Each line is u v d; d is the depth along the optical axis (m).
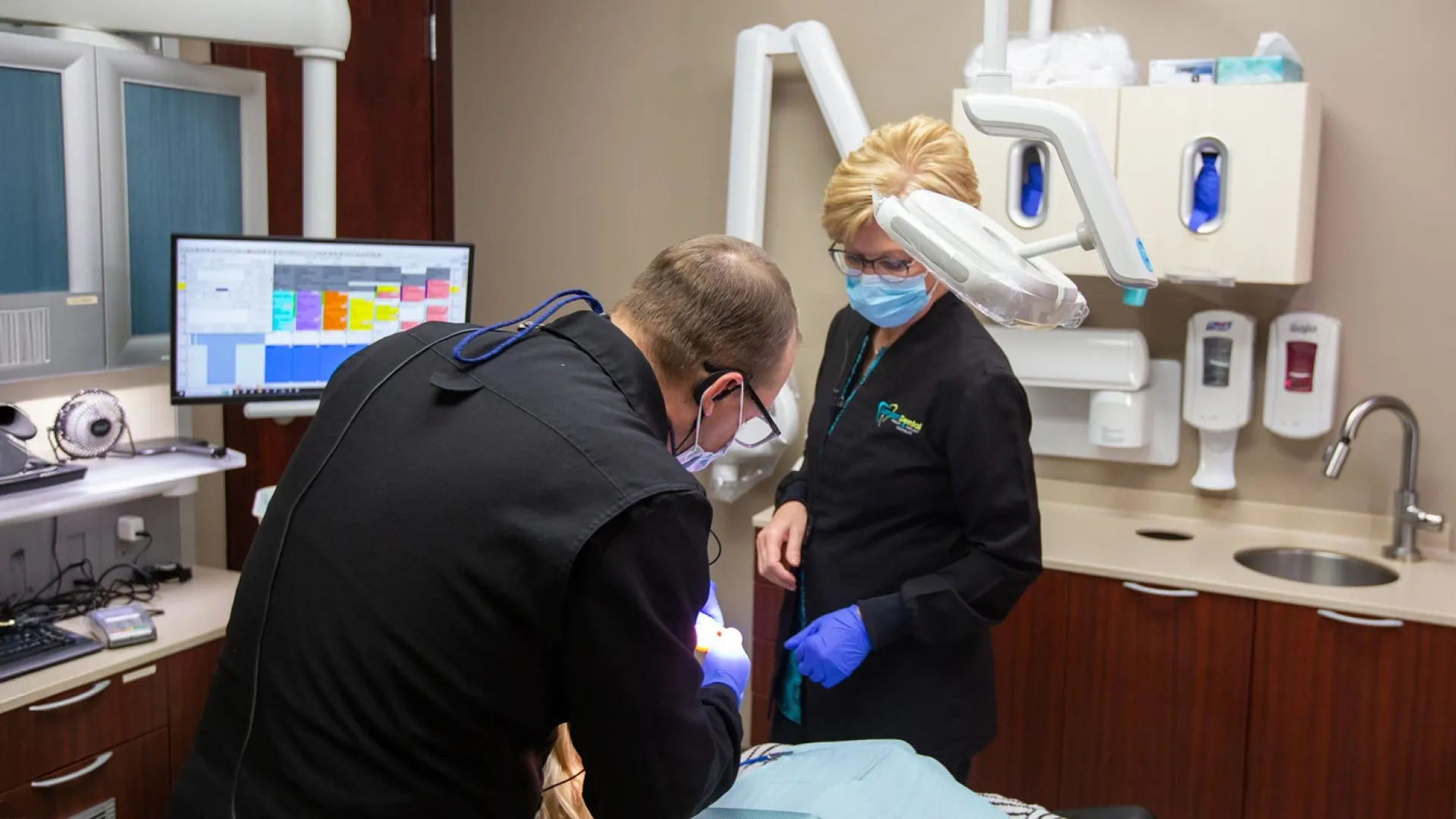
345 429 1.26
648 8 3.46
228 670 1.28
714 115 3.41
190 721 2.34
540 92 3.65
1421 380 2.74
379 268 2.56
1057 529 2.88
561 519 1.11
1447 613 2.30
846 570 2.04
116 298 2.44
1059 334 2.93
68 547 2.54
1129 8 2.90
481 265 3.81
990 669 2.09
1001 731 2.75
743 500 3.49
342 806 1.16
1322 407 2.77
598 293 3.66
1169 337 2.94
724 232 3.45
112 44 2.44
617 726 1.15
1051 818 1.62
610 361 1.25
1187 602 2.53
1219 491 2.93
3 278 2.25
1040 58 2.76
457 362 1.25
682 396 1.31
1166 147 2.62
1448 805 2.35
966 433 1.87
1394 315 2.75
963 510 1.91
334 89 2.70
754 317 1.28
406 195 3.72
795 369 3.37
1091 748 2.66
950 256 1.43
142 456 2.57
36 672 2.11
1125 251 1.39
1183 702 2.56
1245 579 2.51
